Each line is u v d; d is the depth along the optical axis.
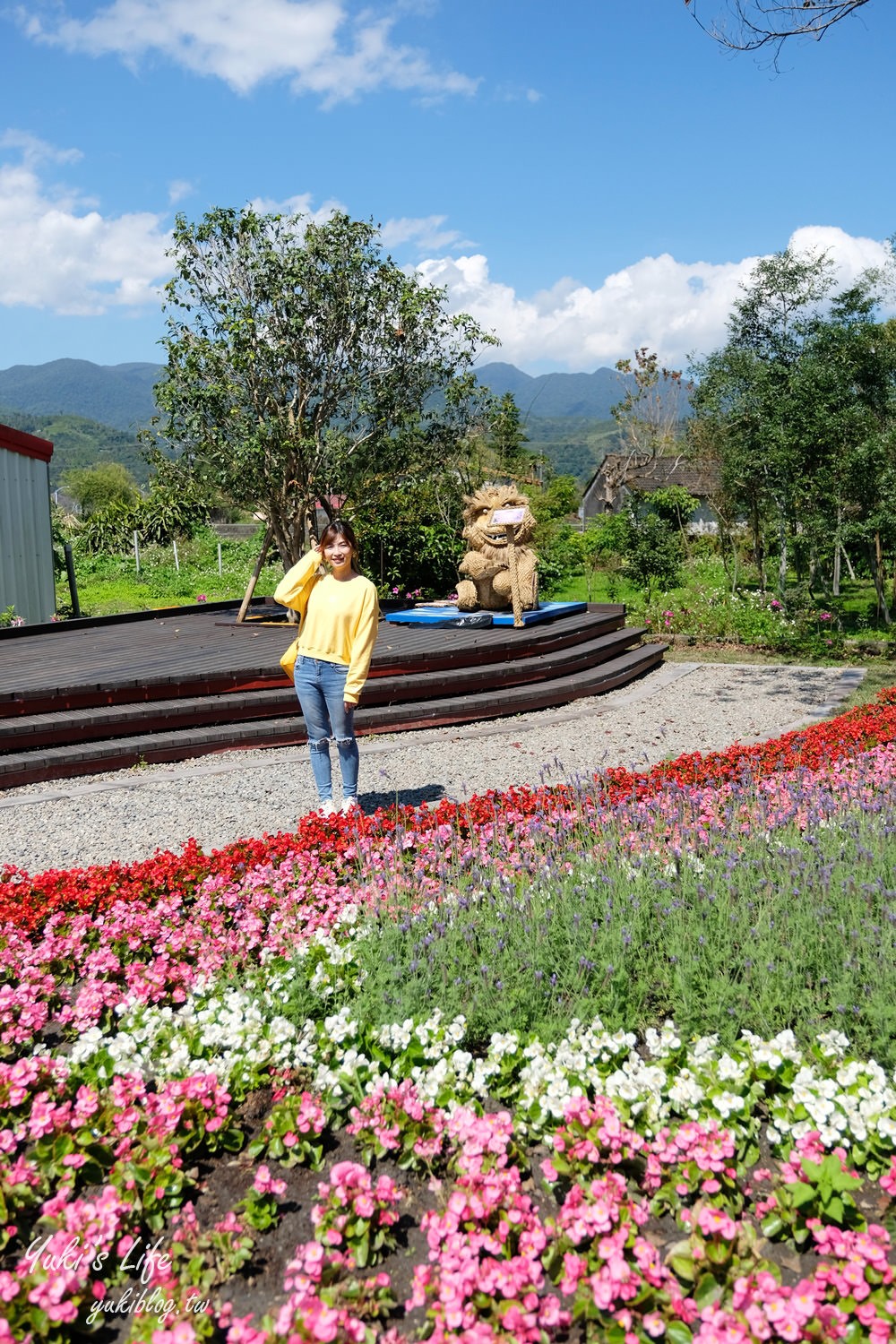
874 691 11.25
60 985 3.93
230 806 6.58
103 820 6.28
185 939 4.09
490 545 12.65
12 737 7.36
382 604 16.47
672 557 22.95
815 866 4.19
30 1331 2.18
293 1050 3.19
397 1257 2.50
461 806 5.62
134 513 31.69
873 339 15.94
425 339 15.04
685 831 4.80
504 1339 2.10
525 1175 2.76
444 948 3.70
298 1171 2.82
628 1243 2.35
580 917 3.76
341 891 4.58
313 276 14.15
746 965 3.49
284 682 8.91
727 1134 2.63
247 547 30.16
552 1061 3.07
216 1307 2.32
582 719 9.79
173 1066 3.10
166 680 8.34
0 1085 2.96
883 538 15.90
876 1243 2.36
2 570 13.73
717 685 11.84
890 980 3.22
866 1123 2.70
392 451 15.35
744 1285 2.12
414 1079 3.05
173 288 14.00
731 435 18.41
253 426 13.94
